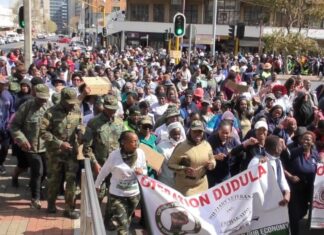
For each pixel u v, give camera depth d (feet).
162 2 197.88
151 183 18.85
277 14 180.04
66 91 23.20
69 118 23.41
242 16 191.62
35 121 24.59
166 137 24.54
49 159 23.86
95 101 27.35
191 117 28.55
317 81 92.32
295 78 44.16
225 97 43.39
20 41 286.05
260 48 144.36
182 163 20.81
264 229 20.02
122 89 44.83
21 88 31.14
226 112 29.04
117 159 19.84
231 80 44.27
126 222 20.16
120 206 19.95
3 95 29.96
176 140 24.04
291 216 23.31
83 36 293.43
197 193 20.75
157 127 27.40
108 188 22.33
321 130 25.99
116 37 217.36
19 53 78.43
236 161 23.43
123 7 279.08
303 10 133.28
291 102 41.68
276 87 41.14
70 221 23.58
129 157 19.85
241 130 30.63
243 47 190.29
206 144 21.30
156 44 200.95
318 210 22.89
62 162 23.82
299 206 23.39
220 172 23.44
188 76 63.26
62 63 53.62
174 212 18.84
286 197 20.24
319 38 181.16
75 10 517.14
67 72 50.60
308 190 23.49
